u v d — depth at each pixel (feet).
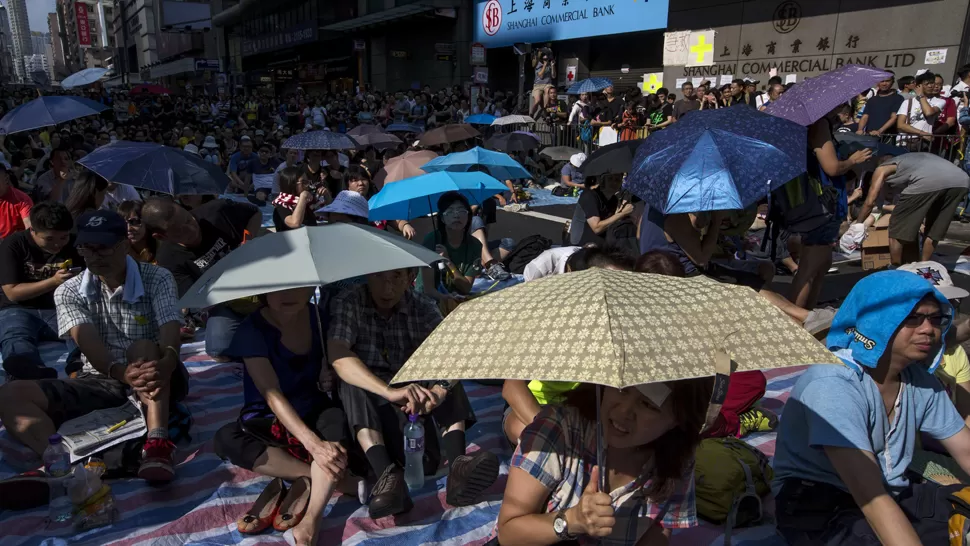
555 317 4.91
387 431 10.07
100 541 9.25
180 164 19.58
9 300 14.62
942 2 42.57
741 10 54.03
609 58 71.36
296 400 9.96
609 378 4.26
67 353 16.47
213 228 16.52
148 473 10.40
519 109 61.67
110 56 483.51
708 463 9.43
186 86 188.44
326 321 10.25
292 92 146.10
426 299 11.02
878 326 6.97
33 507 9.99
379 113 75.82
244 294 8.43
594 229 19.77
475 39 88.02
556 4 73.46
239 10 174.40
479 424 13.12
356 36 113.50
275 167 42.04
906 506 7.69
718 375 4.53
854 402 7.02
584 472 5.94
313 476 9.13
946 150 32.65
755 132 13.28
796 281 16.85
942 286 9.67
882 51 45.98
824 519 7.67
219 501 10.24
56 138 43.88
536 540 5.70
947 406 7.79
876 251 22.86
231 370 15.76
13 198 19.94
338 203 16.16
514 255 24.09
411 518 9.93
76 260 15.14
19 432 10.73
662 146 13.70
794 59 51.01
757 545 8.97
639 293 5.08
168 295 11.94
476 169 25.58
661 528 6.22
